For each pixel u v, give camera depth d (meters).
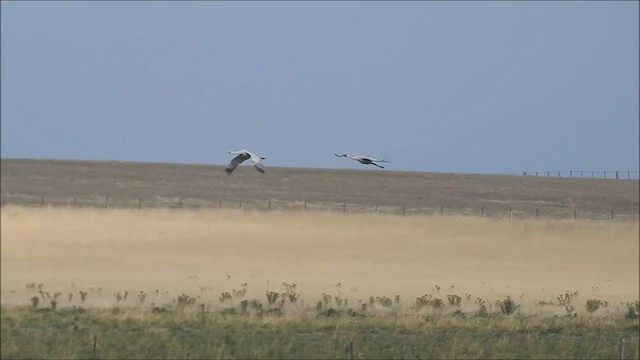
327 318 85.94
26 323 80.25
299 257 148.25
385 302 97.06
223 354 68.19
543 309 97.88
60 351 66.69
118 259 139.50
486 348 71.88
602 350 72.25
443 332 80.62
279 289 112.88
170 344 70.62
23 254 140.62
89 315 85.12
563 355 69.88
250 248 154.62
